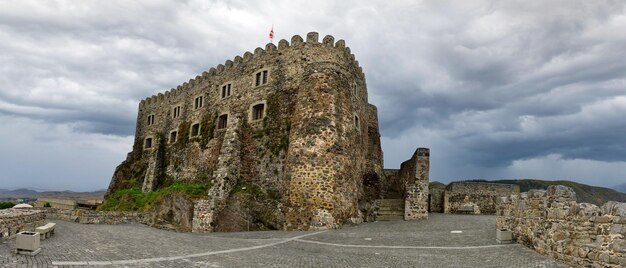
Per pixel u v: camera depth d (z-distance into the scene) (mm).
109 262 11703
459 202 34438
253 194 28406
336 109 27062
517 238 16375
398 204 32219
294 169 25906
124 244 15375
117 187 48562
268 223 26000
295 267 12328
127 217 26688
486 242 16812
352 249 16219
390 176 40750
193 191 30922
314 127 26203
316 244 17781
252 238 20328
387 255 14617
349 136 27656
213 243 17625
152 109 49688
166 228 27938
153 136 47688
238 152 31094
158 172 42438
